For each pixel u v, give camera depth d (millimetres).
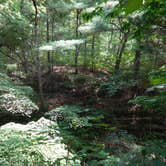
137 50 9547
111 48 14641
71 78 12266
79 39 10539
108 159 3381
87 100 10617
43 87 11680
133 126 7832
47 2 10711
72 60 14836
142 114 8398
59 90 11586
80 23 12727
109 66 13500
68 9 11445
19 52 11453
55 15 12305
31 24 10922
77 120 5652
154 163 2221
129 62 12430
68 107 7414
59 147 3268
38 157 2930
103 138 5496
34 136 3354
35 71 12250
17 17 9703
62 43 9492
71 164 2965
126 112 8945
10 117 7891
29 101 7332
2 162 2830
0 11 9336
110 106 9555
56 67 14047
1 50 10484
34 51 10312
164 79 1343
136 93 9328
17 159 2877
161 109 4332
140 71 10297
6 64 11000
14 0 9594
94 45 14414
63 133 4262
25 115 7742
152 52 9391
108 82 10508
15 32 9664
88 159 3518
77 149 3637
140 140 6176
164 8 2160
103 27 10203
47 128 4242
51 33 13320
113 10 1914
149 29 2883
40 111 8898
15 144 3047
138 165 2332
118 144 5242
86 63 14086
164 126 7648
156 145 2410
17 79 11078
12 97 7117
